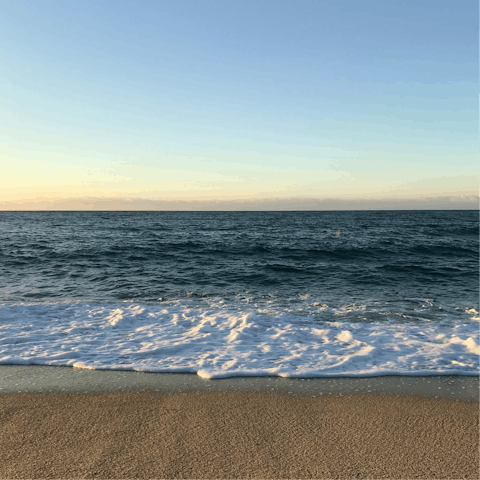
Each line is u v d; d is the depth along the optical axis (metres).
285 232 35.28
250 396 3.88
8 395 3.85
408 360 5.05
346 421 3.36
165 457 2.78
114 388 4.05
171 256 16.67
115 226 46.31
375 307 8.30
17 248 18.98
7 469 2.62
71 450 2.87
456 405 3.69
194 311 7.78
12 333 6.16
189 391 3.99
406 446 2.96
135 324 6.87
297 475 2.59
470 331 6.48
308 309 8.11
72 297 9.15
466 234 31.09
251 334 6.29
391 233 32.84
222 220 72.56
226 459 2.77
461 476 2.58
